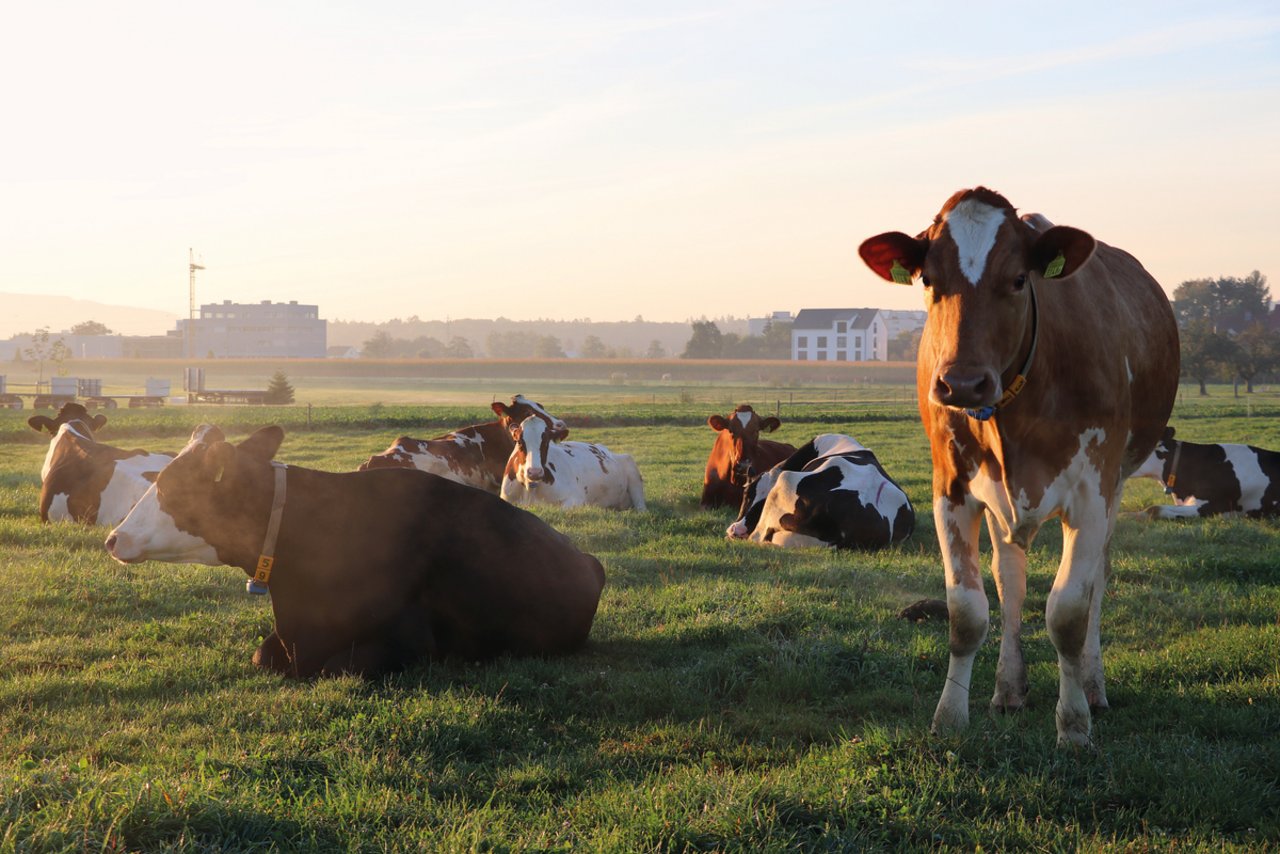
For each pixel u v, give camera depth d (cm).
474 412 5259
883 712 619
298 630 669
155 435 3762
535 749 547
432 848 400
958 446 553
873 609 841
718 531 1326
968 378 474
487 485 1611
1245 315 16950
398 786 477
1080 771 499
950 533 571
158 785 416
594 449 1578
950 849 423
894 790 468
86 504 1243
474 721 558
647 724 586
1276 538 1273
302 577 666
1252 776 503
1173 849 423
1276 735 565
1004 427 527
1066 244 482
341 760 502
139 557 662
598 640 760
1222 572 1033
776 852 405
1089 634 631
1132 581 994
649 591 914
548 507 1393
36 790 409
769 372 14200
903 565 1052
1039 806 465
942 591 934
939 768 492
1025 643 767
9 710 574
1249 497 1454
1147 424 657
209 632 755
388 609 666
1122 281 644
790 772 492
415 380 14275
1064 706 546
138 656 701
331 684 621
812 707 628
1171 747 536
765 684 653
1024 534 556
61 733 540
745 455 1503
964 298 489
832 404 6150
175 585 894
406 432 4053
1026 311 500
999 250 489
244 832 404
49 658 682
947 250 497
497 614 688
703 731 571
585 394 9450
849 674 680
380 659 656
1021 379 511
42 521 1255
